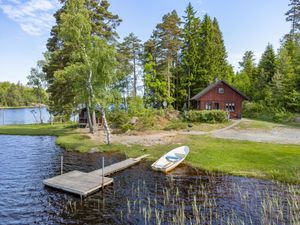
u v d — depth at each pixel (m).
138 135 24.12
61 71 21.42
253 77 54.03
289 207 8.86
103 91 19.17
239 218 8.15
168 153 15.66
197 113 30.25
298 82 35.94
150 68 41.66
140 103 35.03
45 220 8.28
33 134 29.11
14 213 8.79
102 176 11.56
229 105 36.47
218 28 55.59
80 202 9.76
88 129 30.70
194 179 12.31
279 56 48.06
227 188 10.98
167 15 42.34
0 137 27.55
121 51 45.12
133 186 11.53
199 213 8.59
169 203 9.52
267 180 11.72
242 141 19.28
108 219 8.31
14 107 111.19
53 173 13.76
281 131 24.19
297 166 12.88
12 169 14.59
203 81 44.78
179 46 42.78
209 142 19.27
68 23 20.22
